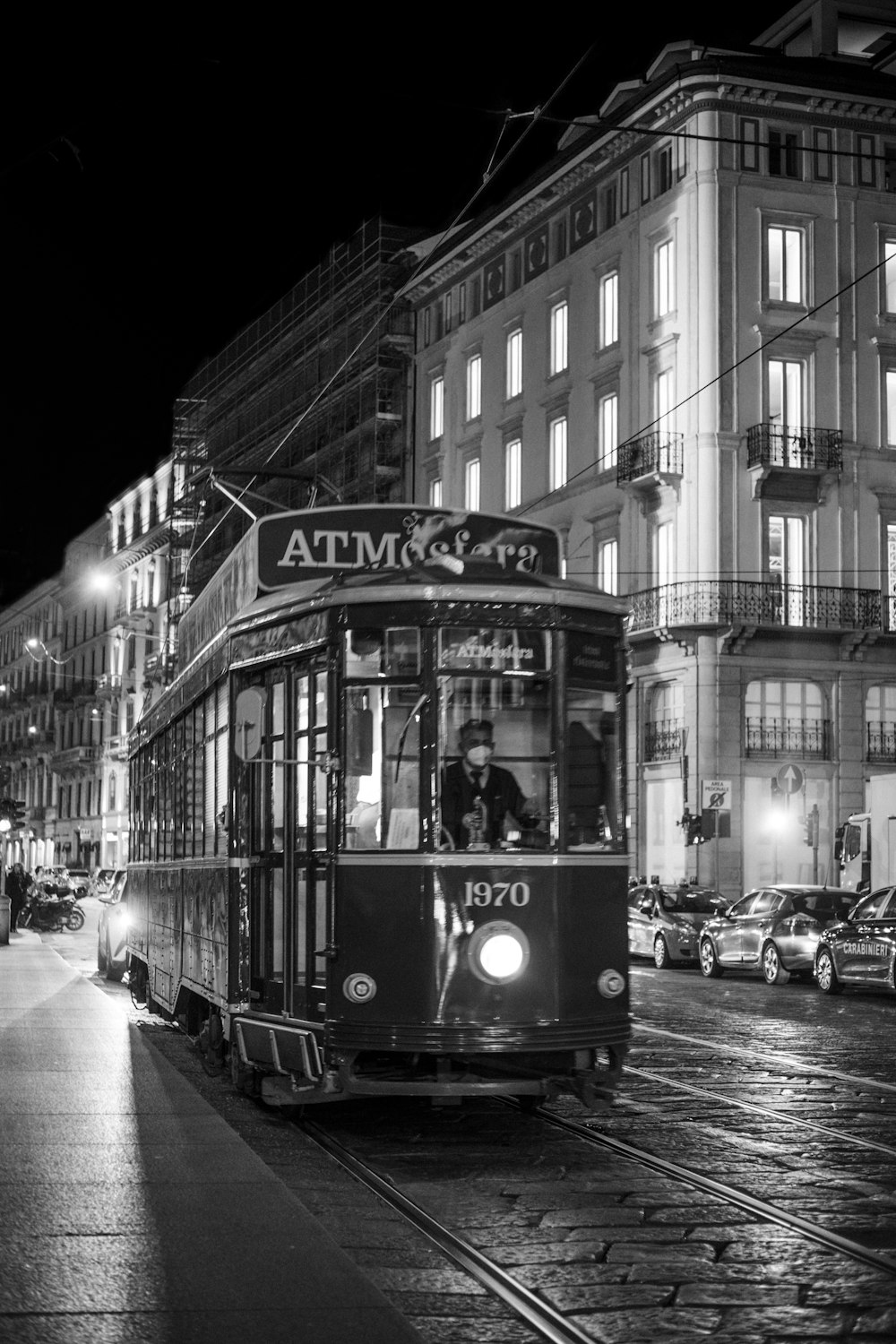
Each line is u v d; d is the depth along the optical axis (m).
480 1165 8.83
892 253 40.06
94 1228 6.73
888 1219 7.57
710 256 38.44
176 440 75.69
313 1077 9.09
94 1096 10.68
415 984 8.78
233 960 10.57
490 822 8.95
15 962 27.20
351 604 9.19
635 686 40.22
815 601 38.59
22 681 102.75
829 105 39.19
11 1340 5.15
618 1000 9.16
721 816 35.28
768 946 24.66
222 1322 5.37
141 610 78.88
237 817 10.66
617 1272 6.52
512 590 9.16
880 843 26.77
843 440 39.19
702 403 38.41
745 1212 7.64
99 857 82.75
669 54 40.19
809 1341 5.59
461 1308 5.98
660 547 39.62
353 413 55.53
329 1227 7.27
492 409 47.66
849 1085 12.23
